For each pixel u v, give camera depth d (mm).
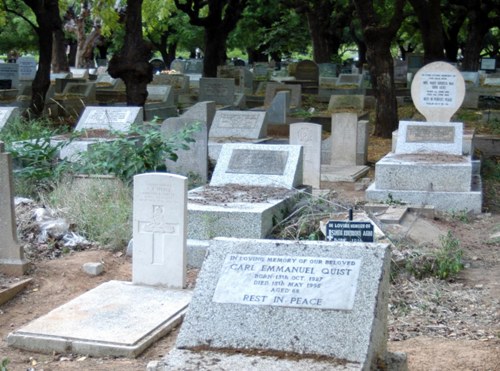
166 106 28125
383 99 23344
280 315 5219
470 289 9211
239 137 18312
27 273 9391
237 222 9961
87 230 10969
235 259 5551
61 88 30859
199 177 15102
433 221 12656
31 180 12641
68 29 46688
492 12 48469
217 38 36656
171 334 7566
